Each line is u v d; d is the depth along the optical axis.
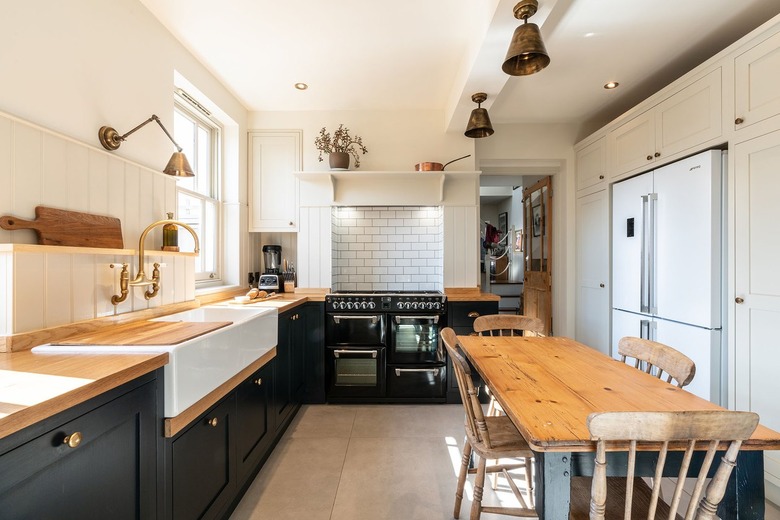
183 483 1.21
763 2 1.86
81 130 1.50
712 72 2.03
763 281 1.76
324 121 3.21
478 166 3.62
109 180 1.62
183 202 2.60
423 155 3.21
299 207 3.17
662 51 2.32
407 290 3.39
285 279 3.19
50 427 0.76
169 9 1.92
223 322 1.61
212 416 1.40
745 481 0.93
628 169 2.78
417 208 3.42
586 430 0.92
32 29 1.30
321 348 2.90
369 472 1.95
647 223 2.53
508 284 6.16
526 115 3.41
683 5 1.88
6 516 0.68
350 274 3.41
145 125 1.88
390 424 2.54
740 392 1.86
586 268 3.40
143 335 1.31
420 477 1.91
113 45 1.68
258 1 1.87
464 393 1.48
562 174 3.63
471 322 2.90
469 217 3.18
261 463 1.97
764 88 1.75
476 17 1.99
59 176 1.38
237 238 3.00
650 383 1.27
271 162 3.19
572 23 2.03
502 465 1.73
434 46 2.27
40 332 1.20
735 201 1.90
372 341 2.90
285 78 2.67
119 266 1.58
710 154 2.03
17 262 1.15
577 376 1.35
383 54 2.36
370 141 3.21
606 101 3.09
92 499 0.87
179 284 2.00
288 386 2.46
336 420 2.60
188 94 2.48
